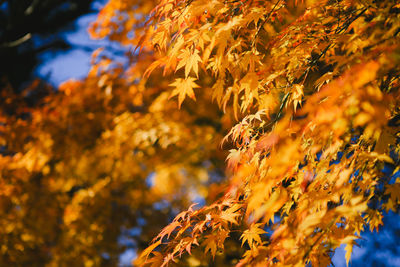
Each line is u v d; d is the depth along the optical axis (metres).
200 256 4.61
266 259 2.05
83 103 6.16
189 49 2.18
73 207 6.12
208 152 5.83
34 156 5.80
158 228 6.62
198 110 5.93
